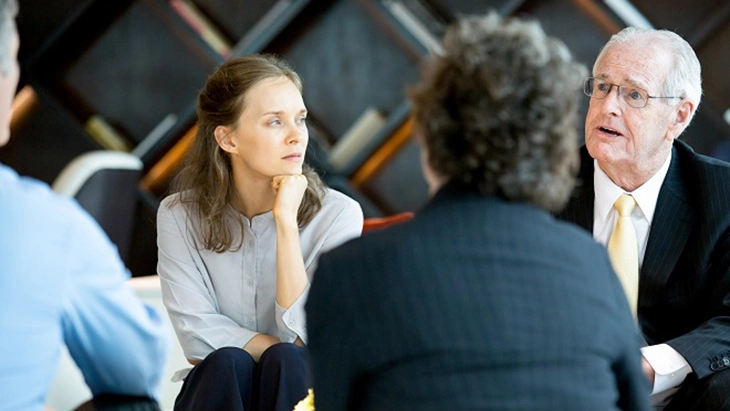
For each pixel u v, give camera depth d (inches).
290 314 150.5
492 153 90.4
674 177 157.8
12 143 287.4
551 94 90.5
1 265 93.4
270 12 282.2
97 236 100.3
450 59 92.9
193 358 155.7
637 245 156.6
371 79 278.8
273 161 153.0
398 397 89.2
